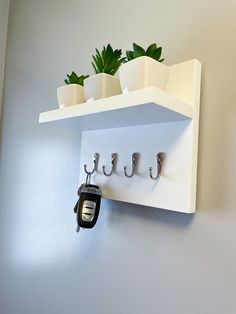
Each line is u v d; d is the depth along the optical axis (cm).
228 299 47
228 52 51
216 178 50
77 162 82
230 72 50
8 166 114
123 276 64
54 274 85
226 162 49
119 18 74
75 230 79
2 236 112
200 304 50
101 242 71
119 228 66
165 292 56
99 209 66
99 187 66
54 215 88
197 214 52
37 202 95
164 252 57
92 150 70
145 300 59
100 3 80
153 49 48
